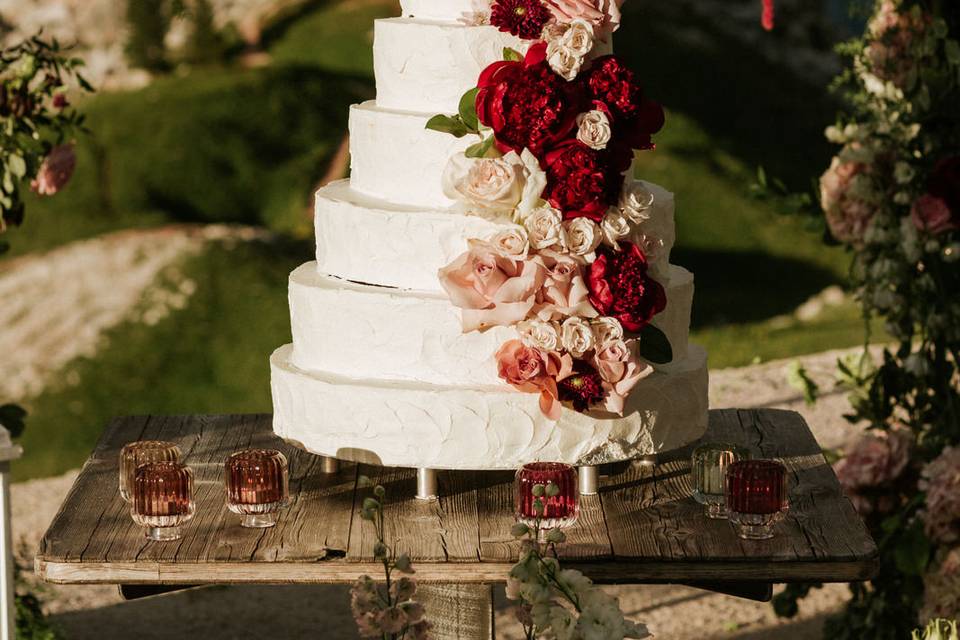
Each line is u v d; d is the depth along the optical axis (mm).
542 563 3020
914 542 4594
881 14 4980
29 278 13180
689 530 3398
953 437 4938
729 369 8883
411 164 3621
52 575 3217
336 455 3604
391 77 3738
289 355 3889
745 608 6094
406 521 3463
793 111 19812
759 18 22156
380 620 2963
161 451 3588
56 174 5246
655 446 3615
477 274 3305
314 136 17000
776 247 15477
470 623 3721
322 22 19750
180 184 15836
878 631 4973
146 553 3238
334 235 3693
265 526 3418
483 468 3498
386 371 3562
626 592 6320
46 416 10867
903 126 4883
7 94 5199
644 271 3396
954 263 4945
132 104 17047
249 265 12891
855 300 5094
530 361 3338
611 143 3375
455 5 3738
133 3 18188
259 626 6039
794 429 4312
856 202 4871
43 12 18766
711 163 17453
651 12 21422
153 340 11758
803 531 3391
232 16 19688
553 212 3316
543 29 3416
